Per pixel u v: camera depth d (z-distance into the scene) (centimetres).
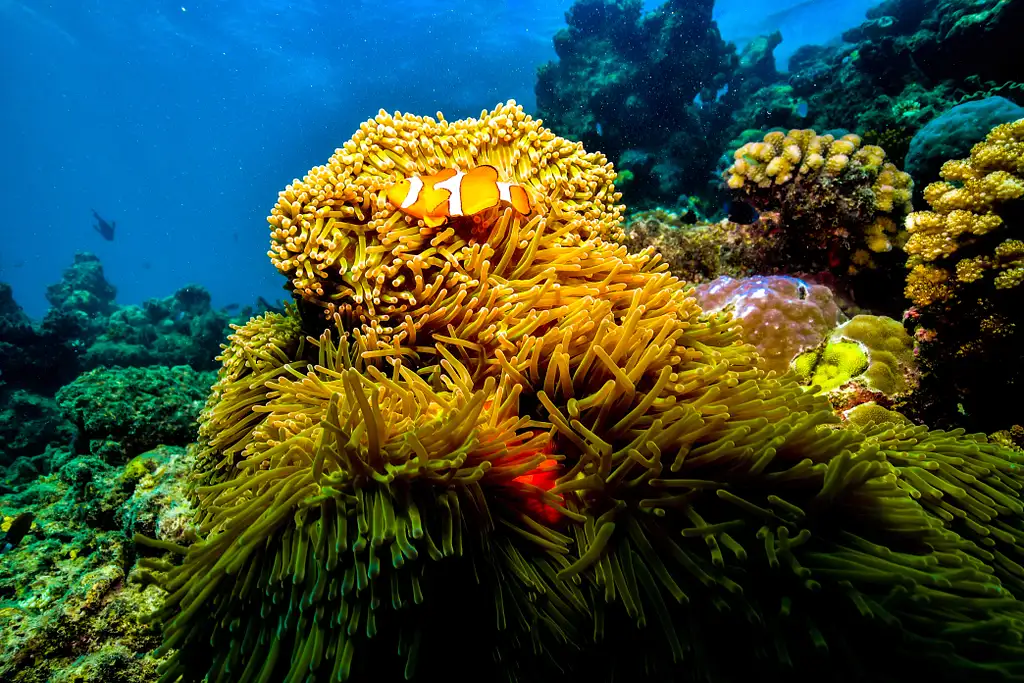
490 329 251
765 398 235
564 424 217
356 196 271
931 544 195
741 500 188
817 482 199
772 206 500
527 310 264
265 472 209
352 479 194
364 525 182
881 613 165
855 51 1482
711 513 200
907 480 228
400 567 181
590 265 285
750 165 502
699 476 209
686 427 204
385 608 182
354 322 281
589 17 1516
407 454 198
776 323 374
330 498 190
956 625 168
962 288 336
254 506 197
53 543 395
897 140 823
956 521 226
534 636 191
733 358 264
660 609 185
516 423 215
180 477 384
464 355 258
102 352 1291
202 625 197
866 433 257
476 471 192
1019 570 214
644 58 1452
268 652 190
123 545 375
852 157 468
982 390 346
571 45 1539
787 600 172
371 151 288
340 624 181
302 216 269
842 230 474
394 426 208
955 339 343
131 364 1299
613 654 198
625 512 206
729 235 522
